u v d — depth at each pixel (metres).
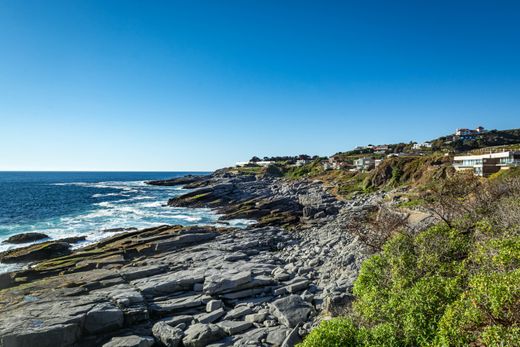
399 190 71.12
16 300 20.27
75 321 17.17
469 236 15.81
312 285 23.09
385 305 12.01
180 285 23.22
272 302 20.12
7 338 15.68
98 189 136.25
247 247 36.44
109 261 31.34
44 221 58.44
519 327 7.89
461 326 8.90
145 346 16.69
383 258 15.20
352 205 63.47
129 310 19.14
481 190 25.39
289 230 47.84
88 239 44.41
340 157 168.62
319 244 35.47
